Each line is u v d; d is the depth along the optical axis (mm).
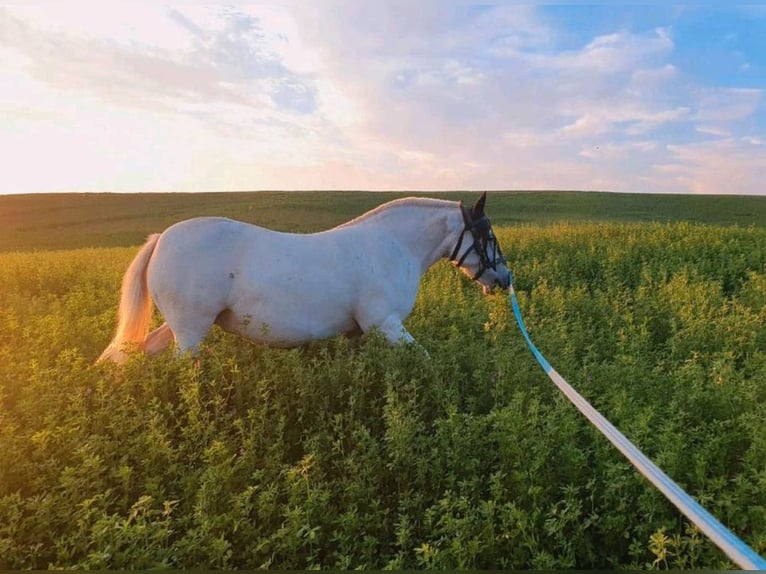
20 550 2889
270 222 41000
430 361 5008
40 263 15672
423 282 10242
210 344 5598
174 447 4184
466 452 3668
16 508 3041
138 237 38438
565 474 3520
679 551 2742
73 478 3209
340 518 3115
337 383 4656
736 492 3135
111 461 3666
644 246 13867
